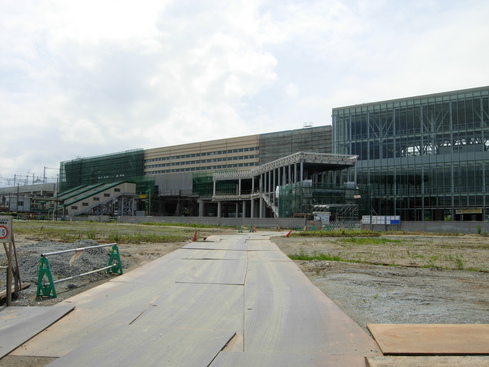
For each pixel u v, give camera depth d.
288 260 17.55
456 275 13.90
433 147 74.19
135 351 5.90
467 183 70.81
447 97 73.88
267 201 79.75
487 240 35.78
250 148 116.56
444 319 7.76
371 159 79.38
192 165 128.75
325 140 103.25
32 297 9.59
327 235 40.88
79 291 10.44
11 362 5.57
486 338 6.27
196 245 25.62
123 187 106.81
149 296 9.77
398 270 15.10
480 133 70.56
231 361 5.52
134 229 49.88
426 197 73.81
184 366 5.34
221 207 108.06
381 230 53.78
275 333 6.84
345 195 65.25
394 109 78.44
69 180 153.88
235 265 15.70
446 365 5.13
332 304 9.00
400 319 7.79
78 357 5.65
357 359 5.55
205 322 7.52
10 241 8.80
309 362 5.46
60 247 20.78
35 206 131.00
